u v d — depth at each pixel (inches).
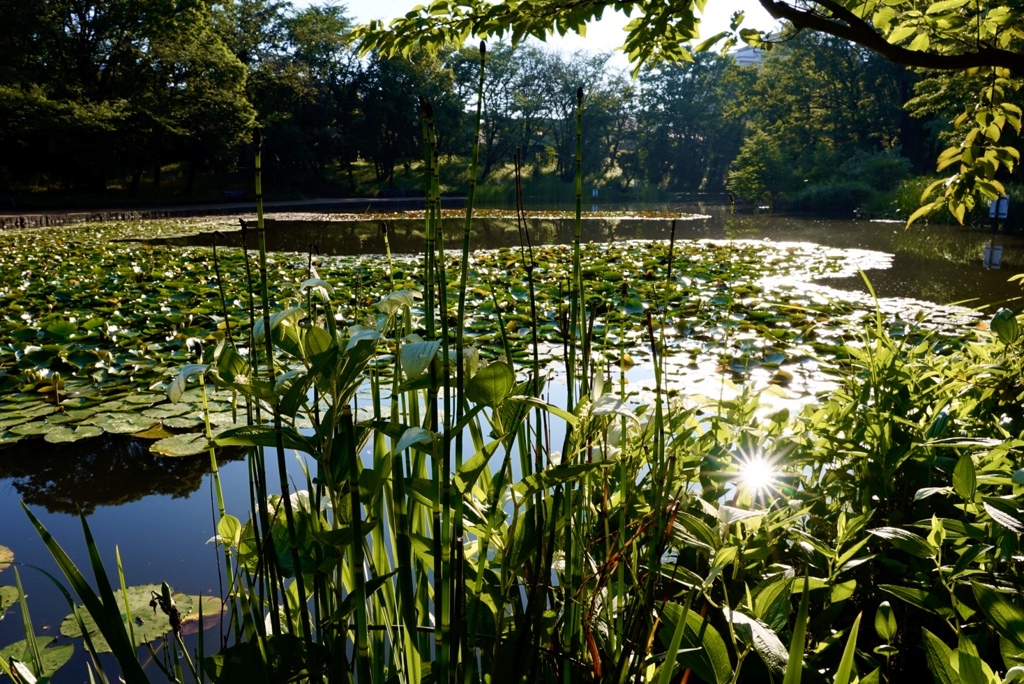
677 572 45.6
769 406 77.6
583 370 48.4
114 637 32.3
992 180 112.3
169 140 1066.7
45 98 891.4
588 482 51.7
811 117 1364.4
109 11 976.3
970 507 54.4
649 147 1818.4
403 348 30.4
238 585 45.1
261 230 34.3
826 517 66.1
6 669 38.9
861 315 234.5
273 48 1397.6
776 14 98.3
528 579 47.8
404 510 39.0
